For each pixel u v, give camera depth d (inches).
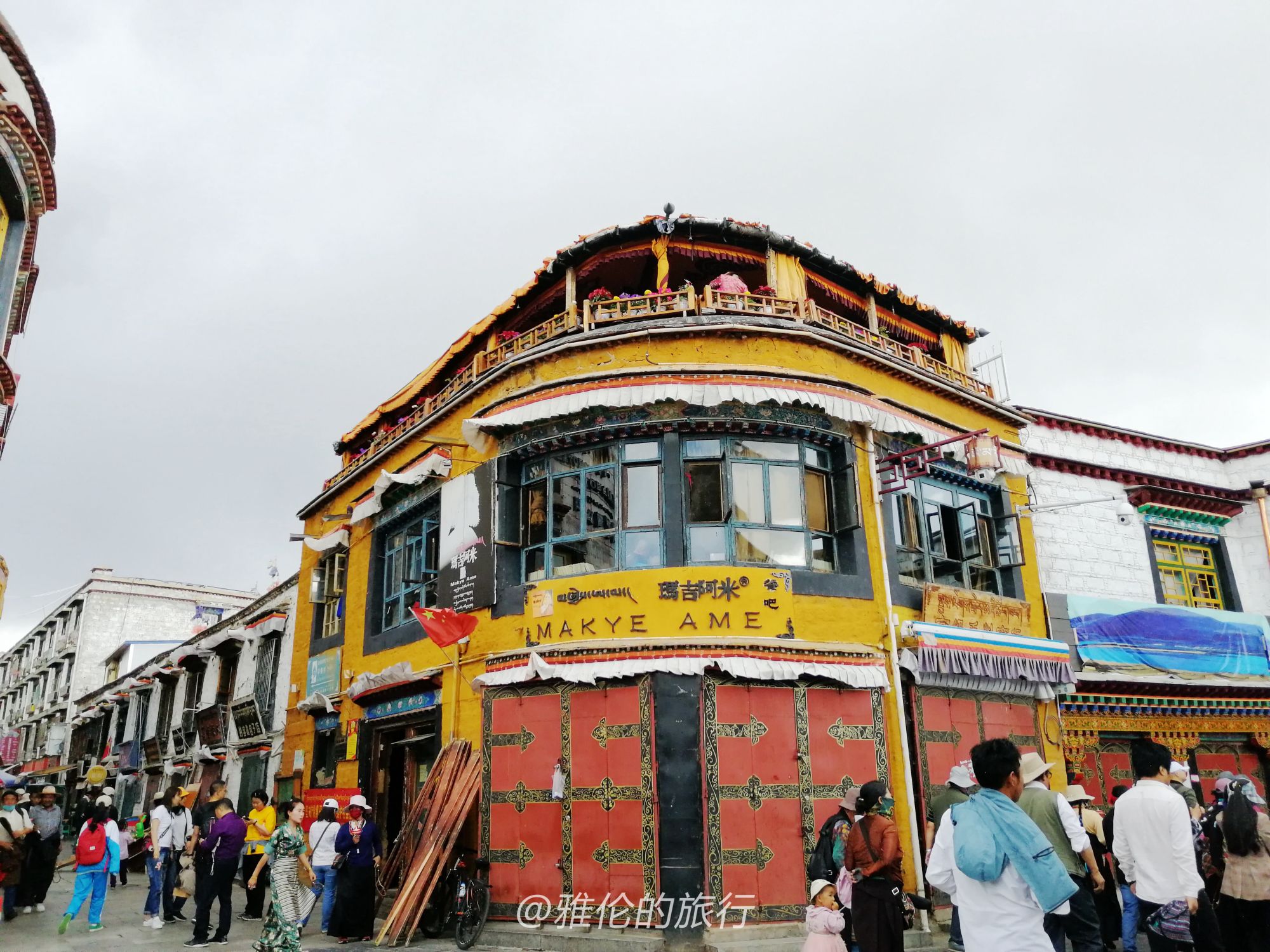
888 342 553.3
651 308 499.2
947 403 550.3
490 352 565.9
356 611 643.5
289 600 794.2
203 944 394.9
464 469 526.0
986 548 551.2
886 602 458.0
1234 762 603.5
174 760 1037.2
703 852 385.1
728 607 423.5
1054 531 612.7
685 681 408.5
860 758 425.4
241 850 413.1
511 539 485.7
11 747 1995.6
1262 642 621.9
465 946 397.1
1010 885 152.1
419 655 539.2
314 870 455.8
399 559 617.9
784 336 474.0
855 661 433.4
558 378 486.3
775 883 390.6
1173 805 234.4
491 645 470.9
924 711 454.6
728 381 449.7
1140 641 580.7
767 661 411.2
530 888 415.8
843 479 473.7
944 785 448.1
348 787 578.6
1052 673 503.2
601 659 417.7
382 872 496.7
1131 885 250.1
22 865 487.2
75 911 434.0
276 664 788.0
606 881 397.1
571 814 414.6
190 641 1071.0
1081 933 235.3
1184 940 229.9
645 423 458.0
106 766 1328.7
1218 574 669.3
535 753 433.4
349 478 685.3
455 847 448.8
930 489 527.2
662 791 394.3
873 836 248.7
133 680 1254.3
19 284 534.9
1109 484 647.1
